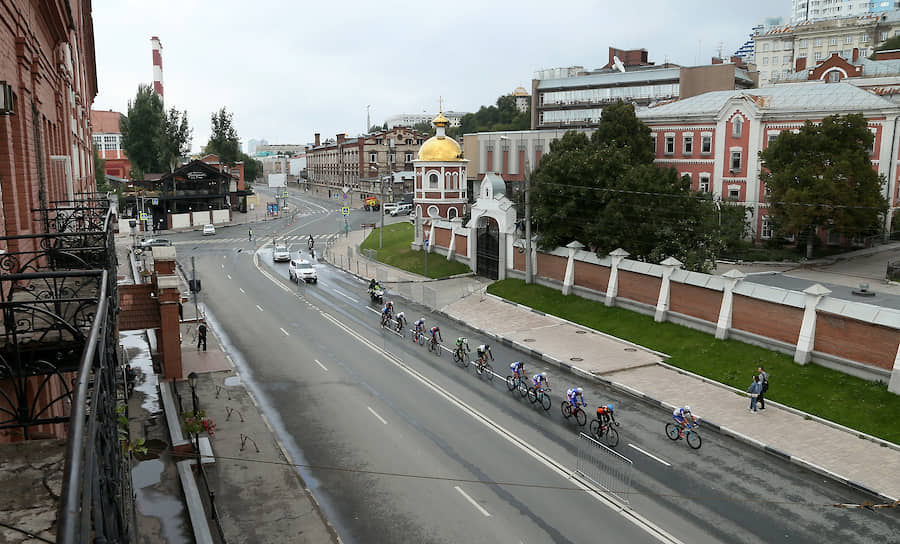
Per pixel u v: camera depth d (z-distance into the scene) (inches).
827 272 1674.5
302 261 2034.9
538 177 1567.4
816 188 1716.3
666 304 1245.7
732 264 1808.6
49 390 455.2
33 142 573.0
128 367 1011.9
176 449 768.3
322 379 1058.7
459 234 1988.2
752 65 4092.0
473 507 653.9
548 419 885.8
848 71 2664.9
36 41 591.8
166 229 3221.0
